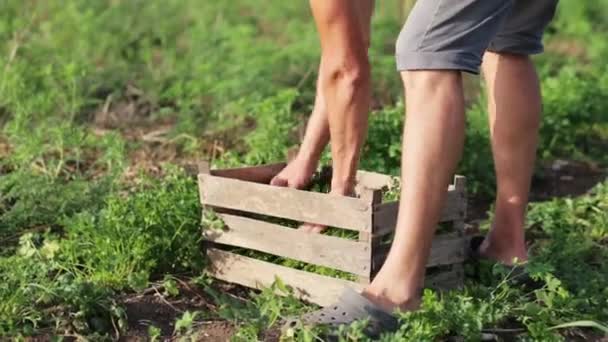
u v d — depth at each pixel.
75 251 3.68
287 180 3.66
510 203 3.59
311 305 3.44
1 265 3.60
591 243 3.88
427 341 3.08
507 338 3.30
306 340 3.08
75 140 4.74
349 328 3.10
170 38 7.14
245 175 3.74
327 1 3.26
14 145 4.96
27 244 3.70
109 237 3.63
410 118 3.19
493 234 3.63
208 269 3.65
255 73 5.75
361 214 3.32
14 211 4.11
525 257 3.60
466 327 3.17
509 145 3.56
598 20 8.21
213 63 6.11
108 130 5.27
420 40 3.17
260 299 3.39
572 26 7.68
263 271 3.54
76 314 3.34
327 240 3.40
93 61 6.40
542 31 3.54
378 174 3.67
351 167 3.43
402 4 7.15
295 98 5.36
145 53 6.55
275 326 3.32
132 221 3.68
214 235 3.62
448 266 3.48
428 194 3.17
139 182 4.41
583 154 5.09
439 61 3.16
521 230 3.61
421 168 3.16
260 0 8.49
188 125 5.18
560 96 5.32
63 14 6.98
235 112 5.33
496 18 3.21
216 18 7.80
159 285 3.59
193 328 3.38
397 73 5.86
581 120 5.27
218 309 3.51
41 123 5.09
